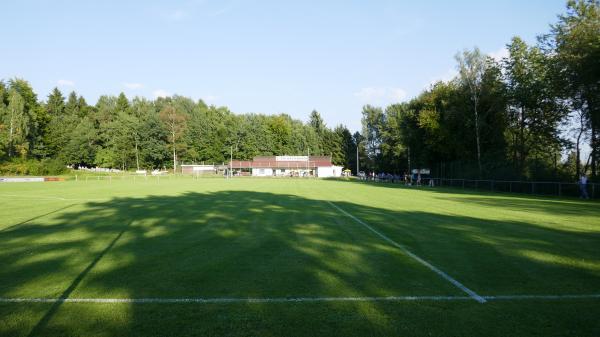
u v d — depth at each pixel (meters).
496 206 18.97
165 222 13.00
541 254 8.16
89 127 91.75
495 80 39.41
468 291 5.69
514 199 23.73
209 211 16.25
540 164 30.86
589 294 5.59
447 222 13.05
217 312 4.86
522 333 4.27
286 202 20.67
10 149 66.25
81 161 90.50
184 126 101.56
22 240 9.78
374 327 4.40
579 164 33.44
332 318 4.66
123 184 43.19
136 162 96.06
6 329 4.38
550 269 6.94
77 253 8.27
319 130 128.00
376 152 97.62
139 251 8.47
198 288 5.82
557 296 5.49
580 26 29.08
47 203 19.73
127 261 7.55
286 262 7.43
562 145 35.97
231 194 26.91
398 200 22.55
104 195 25.41
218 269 6.92
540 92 34.72
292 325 4.45
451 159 47.94
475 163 39.69
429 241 9.62
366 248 8.76
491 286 5.93
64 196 24.47
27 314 4.82
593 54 26.36
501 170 34.12
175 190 31.48
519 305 5.13
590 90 28.19
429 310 4.94
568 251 8.45
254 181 56.94
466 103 41.44
